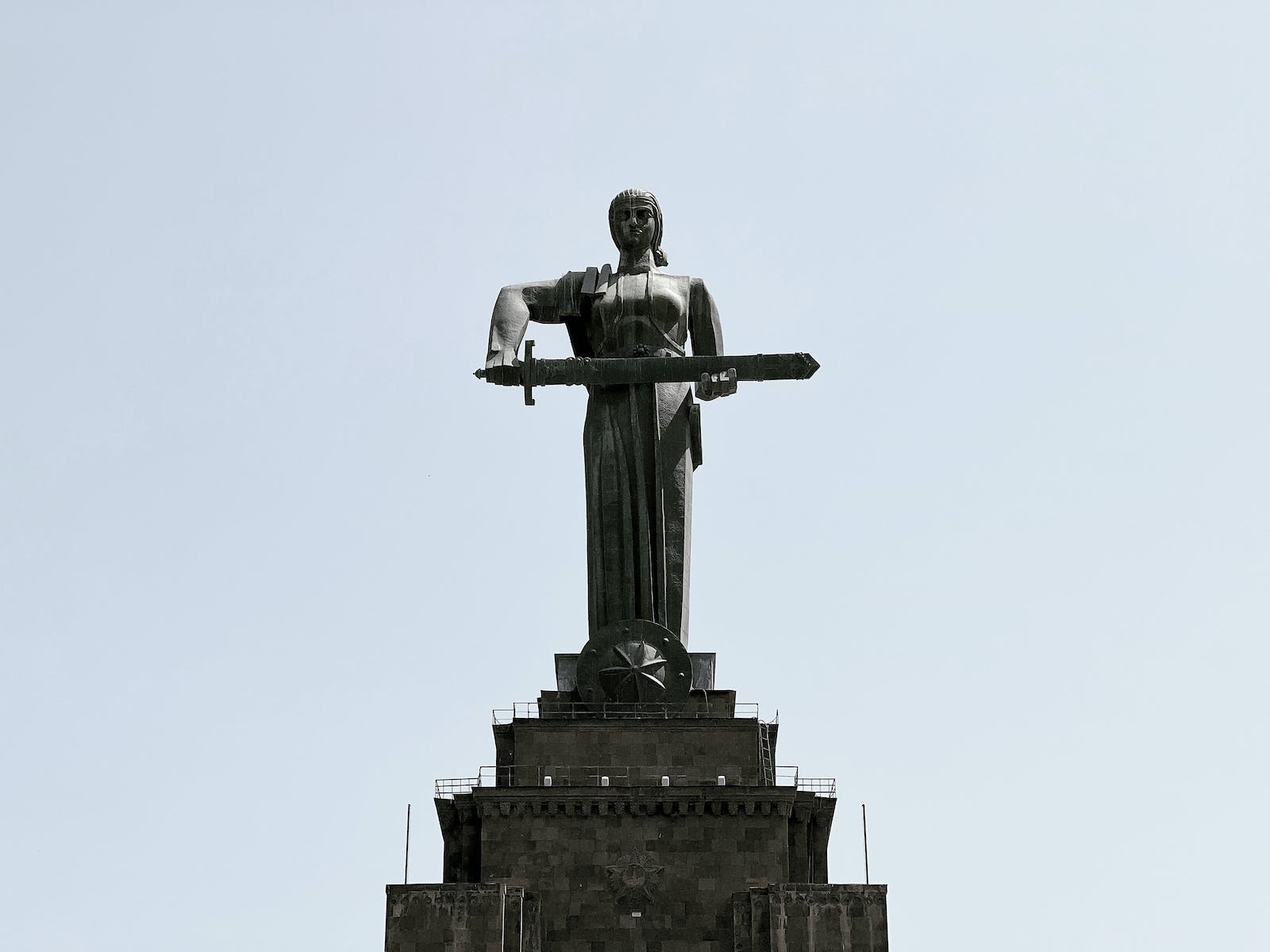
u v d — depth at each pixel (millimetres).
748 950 94062
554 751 100250
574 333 112250
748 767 99938
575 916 96312
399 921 93375
